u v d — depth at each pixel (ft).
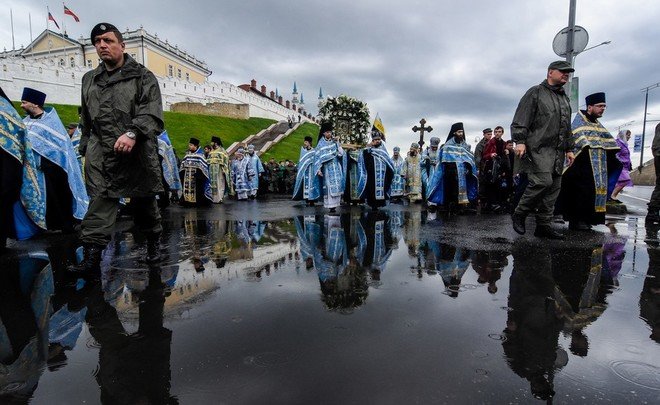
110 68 10.16
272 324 6.59
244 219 23.67
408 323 6.58
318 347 5.69
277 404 4.32
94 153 10.09
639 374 4.91
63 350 5.73
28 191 14.76
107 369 5.15
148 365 5.22
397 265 10.85
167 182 31.73
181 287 8.86
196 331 6.32
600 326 6.43
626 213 25.99
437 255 12.17
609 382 4.72
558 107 14.73
